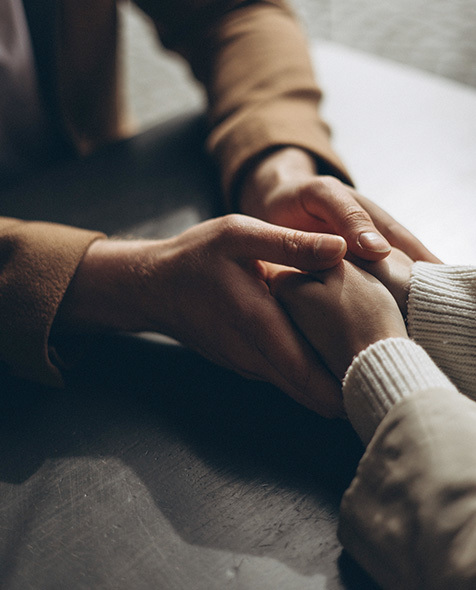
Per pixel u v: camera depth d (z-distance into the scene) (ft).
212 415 1.83
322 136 2.29
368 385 1.63
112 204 2.37
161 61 6.70
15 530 1.66
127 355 1.96
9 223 2.00
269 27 2.50
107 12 2.67
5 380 1.94
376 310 1.73
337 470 1.71
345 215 1.88
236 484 1.70
